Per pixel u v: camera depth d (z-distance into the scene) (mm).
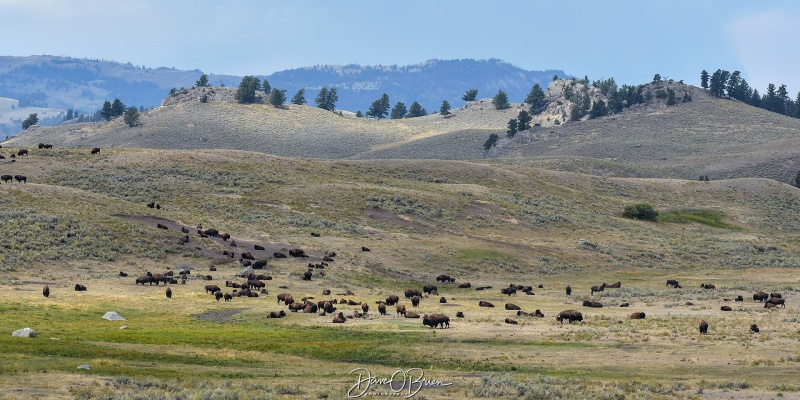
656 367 76000
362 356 83875
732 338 94688
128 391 57438
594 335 98000
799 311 133625
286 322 113688
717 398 60750
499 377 69125
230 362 77750
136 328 103938
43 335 88688
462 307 141000
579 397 59812
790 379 68875
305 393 61594
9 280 149500
